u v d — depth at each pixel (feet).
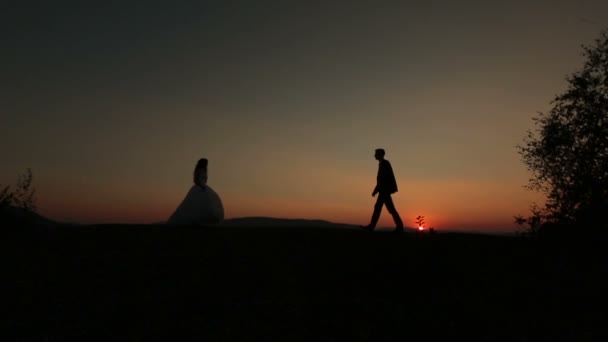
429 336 21.45
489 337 21.34
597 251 34.50
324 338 21.12
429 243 37.09
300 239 38.34
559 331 21.79
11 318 22.86
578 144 38.01
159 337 21.06
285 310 24.03
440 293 26.63
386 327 22.27
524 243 37.63
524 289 27.12
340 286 27.68
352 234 40.52
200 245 35.99
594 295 25.77
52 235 39.34
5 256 32.86
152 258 32.48
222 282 27.99
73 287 26.96
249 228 43.42
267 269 30.42
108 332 21.52
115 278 28.50
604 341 20.66
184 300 25.22
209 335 21.26
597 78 37.93
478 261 32.40
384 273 30.01
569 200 37.78
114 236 38.73
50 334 21.29
